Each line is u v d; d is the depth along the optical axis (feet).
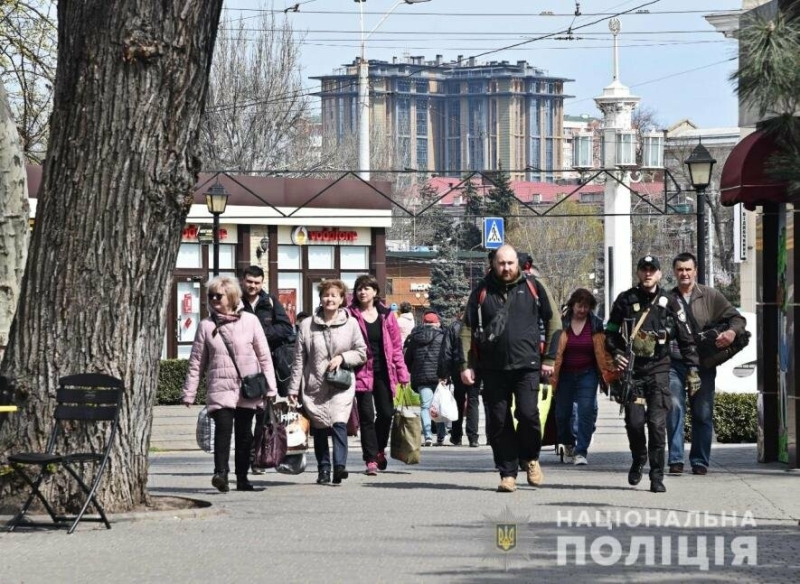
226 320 115.75
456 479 124.16
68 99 94.17
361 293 131.75
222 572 72.90
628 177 370.94
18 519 90.74
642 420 110.11
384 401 132.77
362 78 352.69
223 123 508.12
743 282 266.16
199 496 111.96
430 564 74.95
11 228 121.49
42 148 265.95
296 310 331.16
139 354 96.27
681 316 116.98
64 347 94.84
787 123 101.91
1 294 120.88
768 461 130.21
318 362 120.47
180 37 93.09
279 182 325.42
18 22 198.49
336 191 335.06
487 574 71.61
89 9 93.04
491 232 274.98
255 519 94.53
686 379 119.55
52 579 71.26
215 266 253.65
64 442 94.63
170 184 94.79
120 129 93.50
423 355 185.16
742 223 264.72
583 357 135.44
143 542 84.12
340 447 120.37
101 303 94.84
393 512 97.91
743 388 216.95
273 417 119.75
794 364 122.42
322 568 73.82
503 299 110.01
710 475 121.08
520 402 110.52
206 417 139.23
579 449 135.85
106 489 95.45
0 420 95.50
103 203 94.22
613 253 371.35
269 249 324.39
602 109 398.42
